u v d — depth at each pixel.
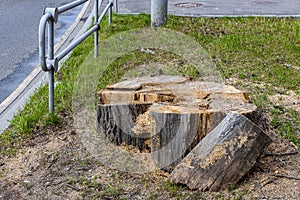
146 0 10.66
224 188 2.83
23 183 2.96
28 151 3.36
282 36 6.87
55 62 3.75
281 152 3.32
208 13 8.93
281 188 2.87
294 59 5.81
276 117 3.96
